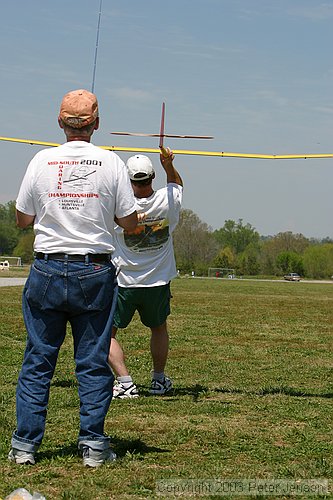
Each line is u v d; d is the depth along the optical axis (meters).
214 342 12.91
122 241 7.09
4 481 4.25
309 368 9.69
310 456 4.94
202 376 8.79
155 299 7.17
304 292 45.03
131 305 7.17
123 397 7.04
